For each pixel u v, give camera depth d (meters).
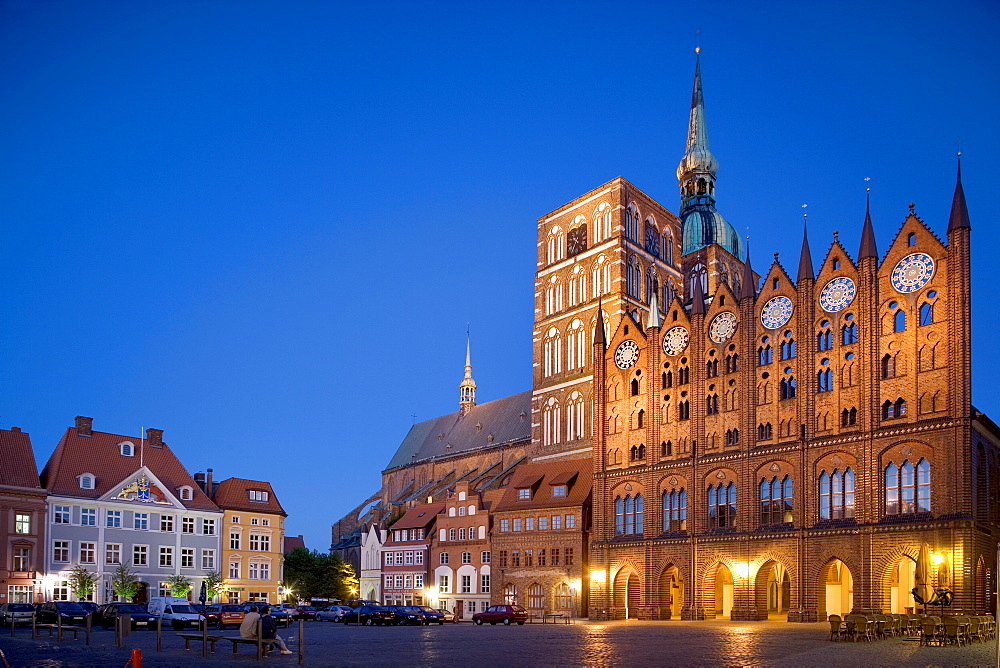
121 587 101.50
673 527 92.19
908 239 78.62
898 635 51.69
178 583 107.12
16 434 102.50
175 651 44.09
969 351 73.19
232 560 115.81
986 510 75.06
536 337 138.88
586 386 127.56
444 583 124.12
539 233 143.62
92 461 107.69
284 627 76.50
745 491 85.75
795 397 84.25
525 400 160.25
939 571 71.06
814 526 79.88
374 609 85.56
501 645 48.91
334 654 42.44
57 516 101.00
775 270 88.00
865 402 78.50
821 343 83.31
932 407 74.56
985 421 74.19
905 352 77.19
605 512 98.94
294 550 147.00
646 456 96.00
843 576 82.56
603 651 43.12
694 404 92.25
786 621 80.62
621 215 131.50
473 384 186.88
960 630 45.94
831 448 80.25
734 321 90.69
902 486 75.31
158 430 117.75
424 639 56.00
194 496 114.69
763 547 83.12
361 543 147.00
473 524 121.81
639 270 133.25
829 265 83.81
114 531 105.38
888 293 79.19
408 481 176.62
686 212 146.50
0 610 70.88
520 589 109.88
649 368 97.38
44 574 98.56
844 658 37.91
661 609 91.38
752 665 34.78
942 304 75.38
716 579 90.75
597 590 97.31
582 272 134.75
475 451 158.88
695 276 140.62
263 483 123.12
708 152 147.62
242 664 36.69
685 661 36.94
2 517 96.19
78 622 69.50
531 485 112.81
